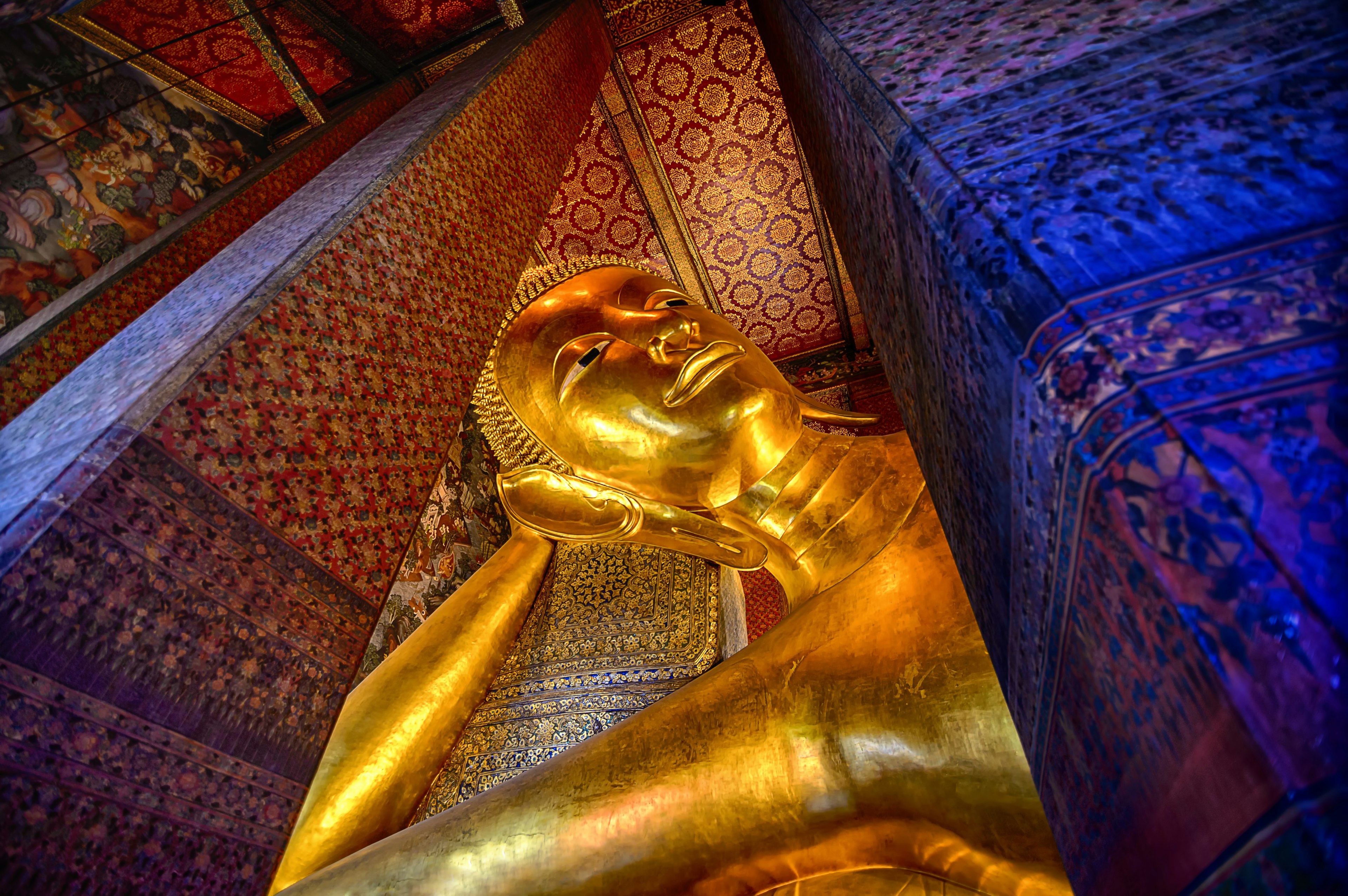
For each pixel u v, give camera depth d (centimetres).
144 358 117
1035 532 65
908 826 143
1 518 83
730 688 172
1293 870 36
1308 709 36
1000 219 65
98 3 263
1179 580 43
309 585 112
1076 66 84
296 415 117
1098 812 65
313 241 134
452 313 166
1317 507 40
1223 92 69
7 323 219
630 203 443
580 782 162
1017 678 84
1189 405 46
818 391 511
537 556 342
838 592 190
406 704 253
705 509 267
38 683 78
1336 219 54
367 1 337
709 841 148
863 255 126
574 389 262
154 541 93
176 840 86
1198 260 55
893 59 106
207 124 317
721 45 381
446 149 186
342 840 214
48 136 251
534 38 275
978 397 73
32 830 74
